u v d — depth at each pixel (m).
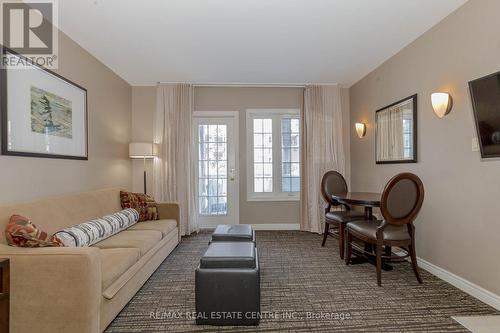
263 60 4.09
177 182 5.02
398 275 3.09
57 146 2.97
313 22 3.03
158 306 2.43
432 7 2.75
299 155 5.36
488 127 2.36
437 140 3.05
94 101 3.82
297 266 3.38
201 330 2.08
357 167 5.12
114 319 2.21
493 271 2.38
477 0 2.52
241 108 5.37
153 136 5.18
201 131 5.40
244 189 5.37
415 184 2.78
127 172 4.97
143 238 2.94
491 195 2.40
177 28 3.13
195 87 5.32
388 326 2.12
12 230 1.87
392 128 3.93
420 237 3.32
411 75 3.51
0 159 2.29
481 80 2.41
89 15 2.83
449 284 2.84
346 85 5.35
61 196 2.78
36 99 2.67
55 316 1.73
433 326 2.11
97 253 1.83
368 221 3.35
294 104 5.40
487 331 2.04
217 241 2.96
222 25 3.08
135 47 3.59
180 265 3.43
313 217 5.10
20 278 1.72
